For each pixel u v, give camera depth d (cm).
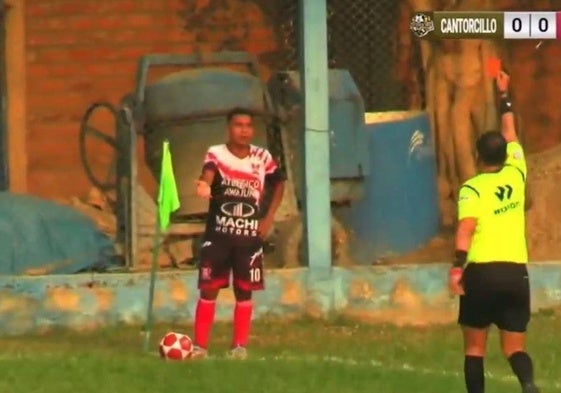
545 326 5150
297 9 5569
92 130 5681
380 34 5819
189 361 4138
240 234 4316
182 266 5306
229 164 4312
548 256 5669
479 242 3478
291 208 5375
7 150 5641
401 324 5256
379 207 5481
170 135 5275
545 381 4147
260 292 5178
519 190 3516
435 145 5744
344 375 3962
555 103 6034
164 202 4453
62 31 5694
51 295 5019
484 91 5741
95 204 5606
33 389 3716
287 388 3759
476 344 3525
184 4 5762
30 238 5109
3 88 5644
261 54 5762
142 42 5738
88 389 3716
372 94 5822
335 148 5362
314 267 5231
